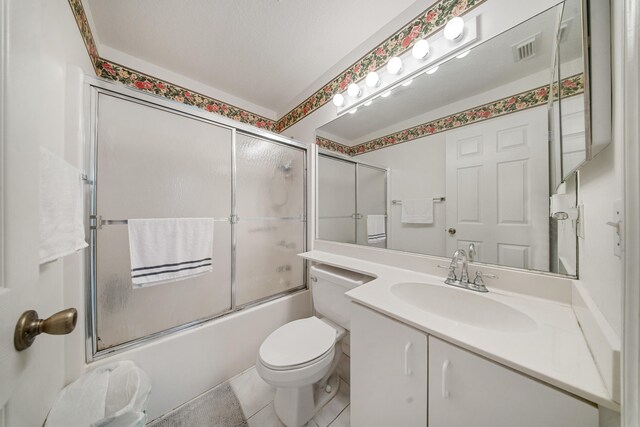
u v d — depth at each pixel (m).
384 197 1.44
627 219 0.30
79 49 1.10
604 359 0.45
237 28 1.39
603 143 0.51
